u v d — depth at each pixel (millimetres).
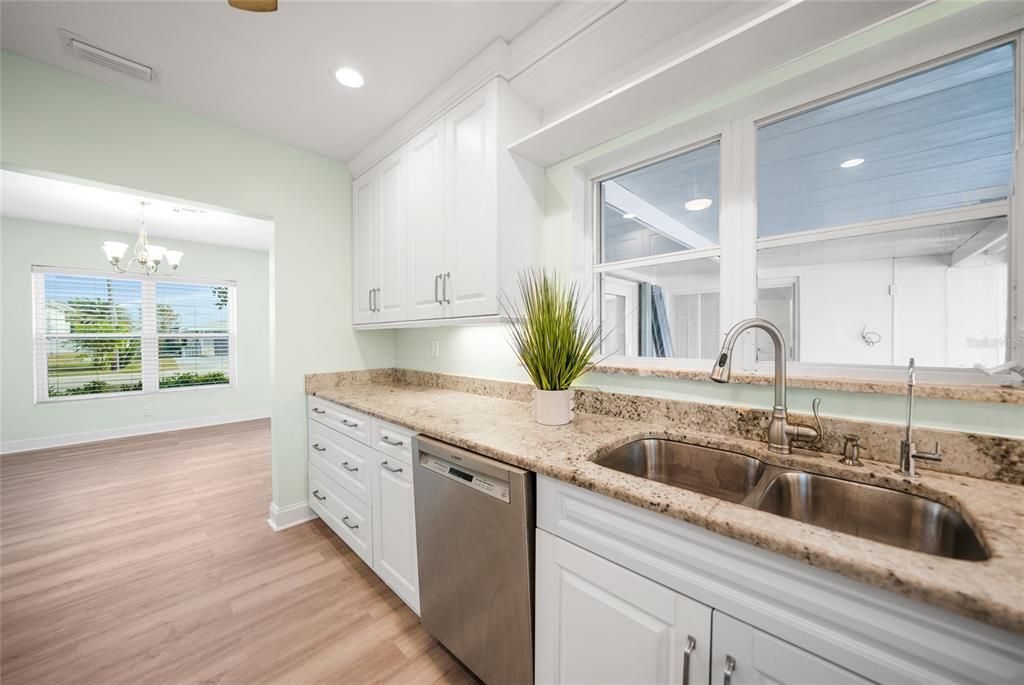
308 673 1321
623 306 1828
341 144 2328
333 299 2541
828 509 994
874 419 1044
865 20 945
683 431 1326
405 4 1322
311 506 2432
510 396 1971
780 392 1102
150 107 1874
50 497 2742
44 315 3992
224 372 5137
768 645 688
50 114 1639
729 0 1178
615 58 1438
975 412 918
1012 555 597
